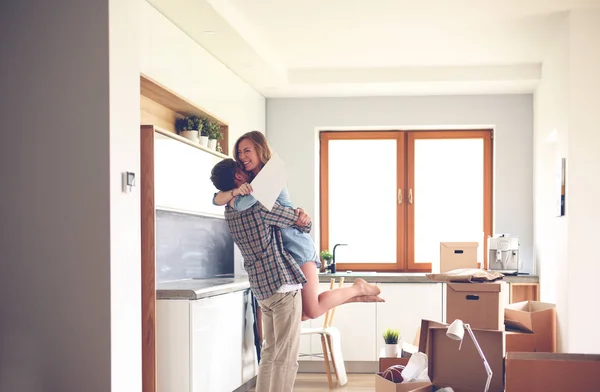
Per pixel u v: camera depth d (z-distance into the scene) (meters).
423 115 7.70
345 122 7.79
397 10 5.27
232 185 3.96
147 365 4.19
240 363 5.37
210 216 5.57
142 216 4.20
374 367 6.85
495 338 3.90
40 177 3.51
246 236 3.86
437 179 7.90
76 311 3.46
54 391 3.46
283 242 4.01
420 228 7.91
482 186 7.84
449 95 7.68
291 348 3.90
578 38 5.38
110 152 3.47
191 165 4.96
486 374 3.89
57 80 3.52
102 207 3.46
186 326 4.32
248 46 5.73
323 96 7.78
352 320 6.87
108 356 3.43
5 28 3.57
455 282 4.23
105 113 3.48
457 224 7.86
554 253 6.06
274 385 3.88
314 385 6.15
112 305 3.45
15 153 3.54
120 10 3.61
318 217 7.88
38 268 3.49
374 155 7.96
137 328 3.70
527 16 5.46
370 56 6.61
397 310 6.84
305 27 5.68
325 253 7.52
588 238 5.39
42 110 3.52
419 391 3.85
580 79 5.40
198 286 4.75
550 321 5.70
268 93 7.60
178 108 5.19
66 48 3.52
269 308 3.93
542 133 6.84
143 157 4.20
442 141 7.91
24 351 3.49
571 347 5.35
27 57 3.55
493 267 7.00
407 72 7.04
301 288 3.99
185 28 5.25
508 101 7.59
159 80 4.84
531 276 6.86
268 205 3.74
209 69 5.91
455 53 6.51
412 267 7.88
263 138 4.01
